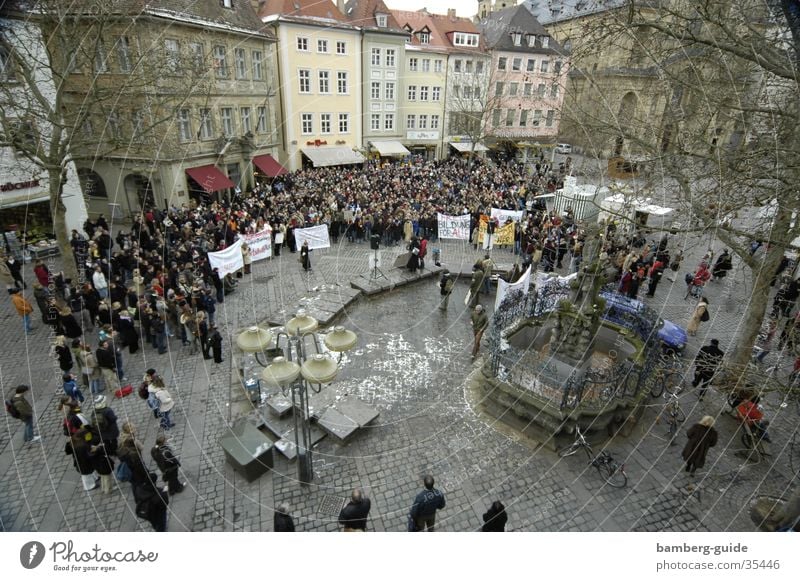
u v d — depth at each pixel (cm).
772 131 949
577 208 2523
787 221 998
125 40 2144
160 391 1023
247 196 2917
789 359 1340
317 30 3562
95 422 907
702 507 886
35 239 2188
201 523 828
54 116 1533
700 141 1046
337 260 2238
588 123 1392
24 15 1623
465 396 1204
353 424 1051
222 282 1752
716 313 1752
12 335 1437
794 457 1020
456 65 4472
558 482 934
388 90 4184
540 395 1066
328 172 3512
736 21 960
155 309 1402
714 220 994
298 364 780
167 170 2616
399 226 2508
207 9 2702
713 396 1210
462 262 2242
